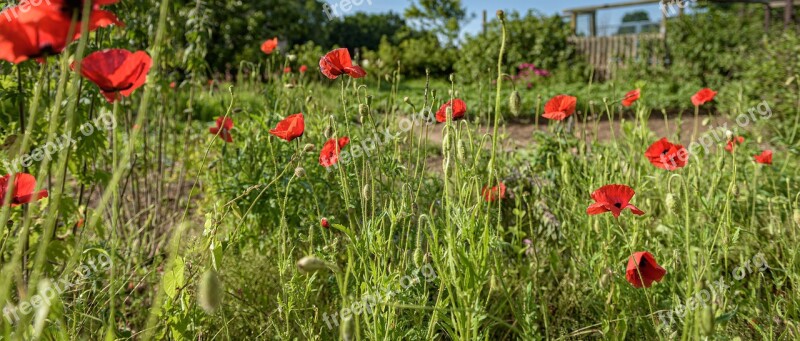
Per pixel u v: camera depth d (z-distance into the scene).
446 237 1.65
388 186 2.23
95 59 1.11
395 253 2.13
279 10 22.67
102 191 3.18
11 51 0.98
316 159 2.83
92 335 1.69
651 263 1.74
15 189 1.33
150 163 3.68
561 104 2.55
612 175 2.74
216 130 2.92
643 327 2.07
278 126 2.01
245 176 2.83
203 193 3.94
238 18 16.61
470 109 7.27
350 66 1.88
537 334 1.88
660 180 2.94
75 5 0.97
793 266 2.07
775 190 2.98
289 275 2.29
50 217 0.93
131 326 2.30
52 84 2.59
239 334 2.26
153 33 3.25
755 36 12.95
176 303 1.75
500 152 3.37
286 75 3.56
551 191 3.03
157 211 3.26
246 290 2.30
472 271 1.54
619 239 2.39
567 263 2.77
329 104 4.31
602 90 11.26
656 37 14.52
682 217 2.44
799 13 13.02
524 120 8.73
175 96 3.91
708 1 13.16
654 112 9.38
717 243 2.22
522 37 16.48
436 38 21.78
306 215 2.61
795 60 6.05
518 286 2.38
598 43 16.23
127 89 1.17
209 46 15.61
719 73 12.82
